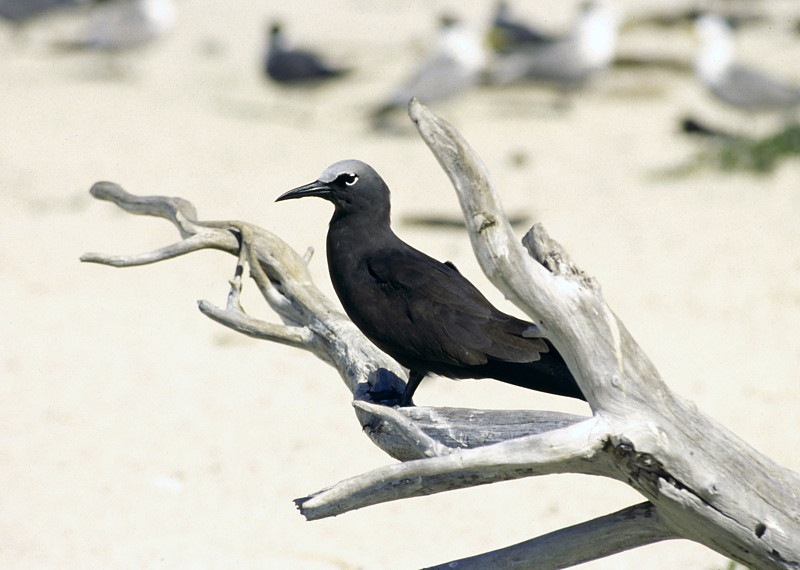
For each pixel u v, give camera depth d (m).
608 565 9.85
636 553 10.09
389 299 7.91
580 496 11.13
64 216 20.03
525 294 6.16
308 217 19.53
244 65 31.88
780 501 6.41
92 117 26.48
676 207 19.19
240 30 36.19
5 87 29.23
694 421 6.38
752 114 22.98
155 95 28.75
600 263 16.73
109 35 29.56
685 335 14.26
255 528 10.54
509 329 7.57
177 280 17.11
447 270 8.16
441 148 6.01
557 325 6.21
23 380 13.73
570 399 12.98
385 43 32.66
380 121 25.61
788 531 6.38
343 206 8.24
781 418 12.02
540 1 38.31
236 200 20.39
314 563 9.84
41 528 10.47
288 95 28.70
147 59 32.75
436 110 25.86
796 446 11.38
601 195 20.08
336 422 12.77
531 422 6.89
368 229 8.25
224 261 17.94
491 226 6.05
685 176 21.03
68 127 25.62
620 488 11.28
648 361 6.35
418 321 7.74
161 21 29.78
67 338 15.00
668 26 31.92
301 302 8.48
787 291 15.44
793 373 13.12
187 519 10.71
